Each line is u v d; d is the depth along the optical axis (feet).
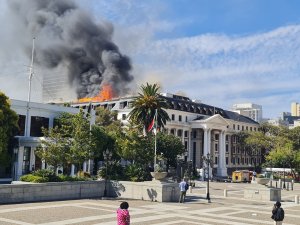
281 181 208.13
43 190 99.81
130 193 113.19
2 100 133.69
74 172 162.61
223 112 415.23
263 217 84.23
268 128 398.62
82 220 70.74
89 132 117.70
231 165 401.70
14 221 67.26
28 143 154.10
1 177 154.71
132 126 138.62
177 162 252.42
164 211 87.81
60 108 178.91
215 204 107.55
